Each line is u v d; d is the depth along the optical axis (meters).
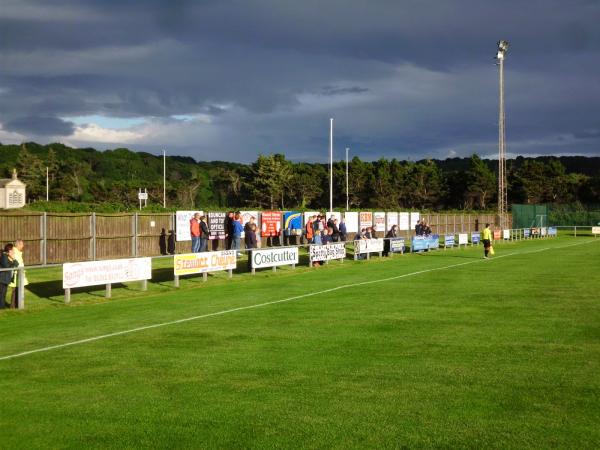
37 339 12.70
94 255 28.39
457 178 111.44
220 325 13.95
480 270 27.03
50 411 8.00
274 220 37.56
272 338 12.39
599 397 8.34
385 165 108.44
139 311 16.27
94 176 129.25
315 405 8.09
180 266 21.64
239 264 29.25
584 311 15.45
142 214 30.97
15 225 25.17
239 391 8.75
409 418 7.57
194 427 7.34
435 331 12.95
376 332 12.89
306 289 20.53
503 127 56.84
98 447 6.80
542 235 65.75
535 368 9.85
